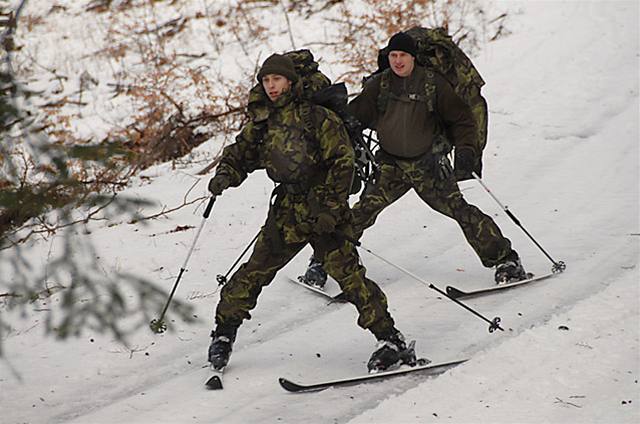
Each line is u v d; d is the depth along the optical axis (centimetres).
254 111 1955
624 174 3494
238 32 5744
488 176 3628
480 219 2473
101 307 1353
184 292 2584
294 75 1917
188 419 1845
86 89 4953
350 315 2412
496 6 6184
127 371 2128
